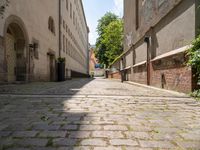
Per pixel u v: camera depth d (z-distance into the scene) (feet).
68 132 11.42
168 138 10.61
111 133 11.30
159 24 41.22
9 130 11.73
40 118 14.39
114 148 9.27
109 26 144.56
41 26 61.36
